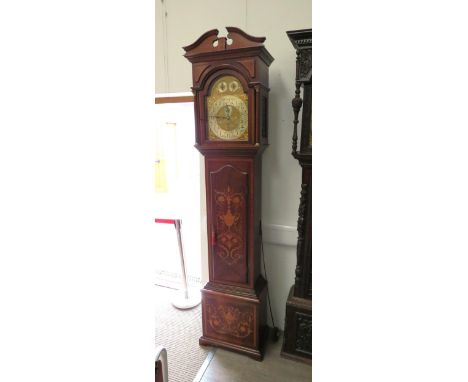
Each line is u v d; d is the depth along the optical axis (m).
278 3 1.81
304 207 1.71
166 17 2.10
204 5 1.98
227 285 1.91
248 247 1.83
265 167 2.00
